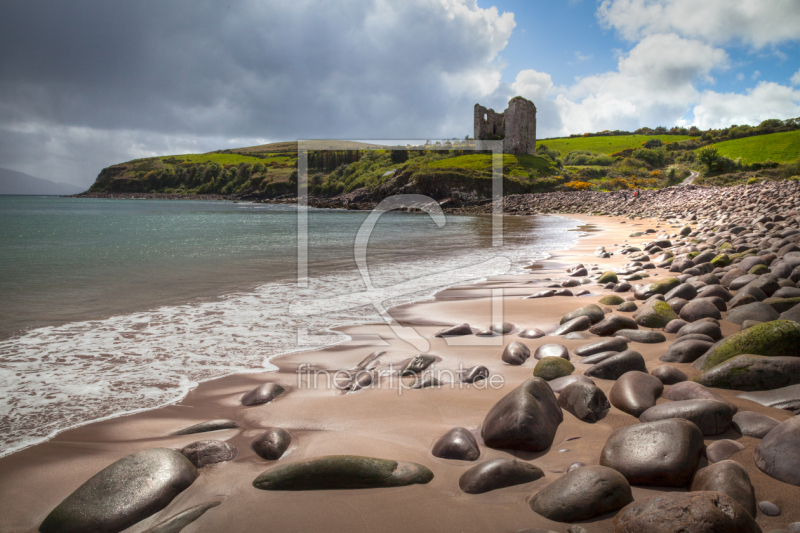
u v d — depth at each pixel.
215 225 25.12
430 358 3.74
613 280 6.93
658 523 1.55
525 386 2.64
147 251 11.97
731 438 2.23
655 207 29.17
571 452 2.28
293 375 3.55
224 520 1.80
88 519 1.79
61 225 24.09
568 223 25.08
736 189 27.03
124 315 5.34
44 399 3.08
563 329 4.58
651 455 1.97
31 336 4.49
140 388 3.29
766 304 4.14
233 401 3.08
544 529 1.70
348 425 2.69
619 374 3.22
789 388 2.58
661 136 94.38
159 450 2.17
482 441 2.44
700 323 3.87
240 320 5.18
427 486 2.03
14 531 1.80
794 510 1.70
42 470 2.23
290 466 2.07
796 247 6.81
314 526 1.77
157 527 1.74
